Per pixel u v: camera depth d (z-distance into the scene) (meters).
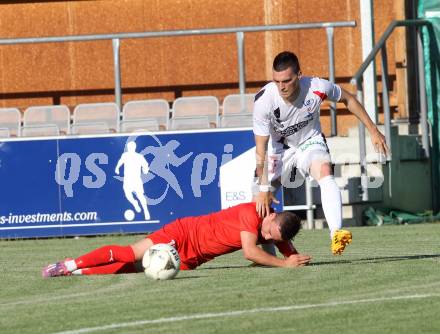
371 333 19.61
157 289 26.25
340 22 53.88
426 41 55.09
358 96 51.81
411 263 30.86
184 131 47.78
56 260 37.25
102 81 60.16
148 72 60.03
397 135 53.38
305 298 23.95
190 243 29.77
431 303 22.94
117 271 29.88
